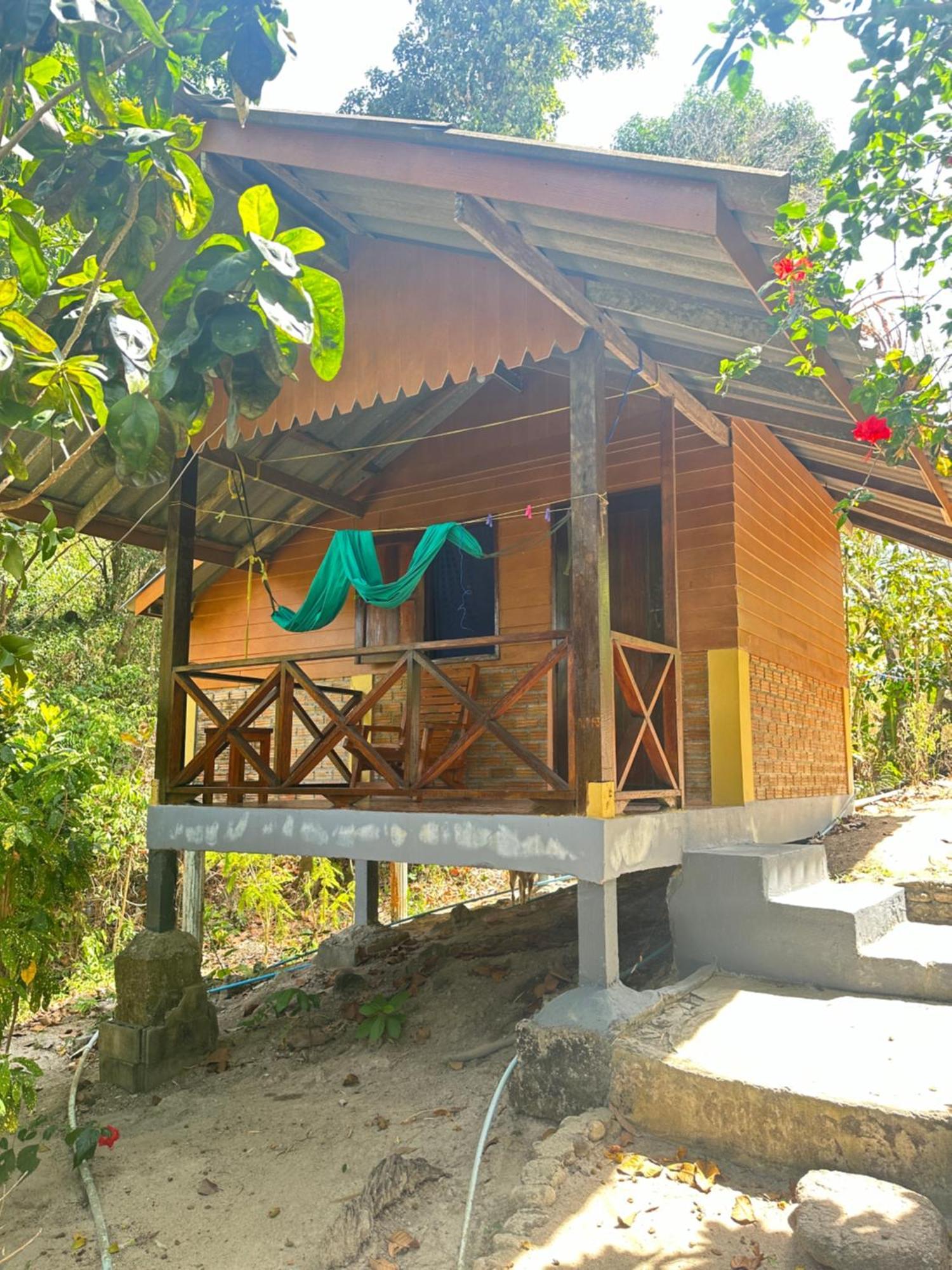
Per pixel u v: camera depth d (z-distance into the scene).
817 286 3.78
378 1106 4.78
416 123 4.36
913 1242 2.72
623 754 7.17
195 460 6.70
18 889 6.08
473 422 7.91
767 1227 3.17
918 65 3.54
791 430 6.09
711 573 6.56
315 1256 3.48
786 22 3.50
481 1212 3.55
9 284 2.21
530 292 4.95
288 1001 6.47
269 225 2.11
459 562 7.94
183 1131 4.90
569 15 17.03
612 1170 3.60
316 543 8.69
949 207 3.73
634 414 7.04
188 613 6.64
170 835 6.27
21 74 2.24
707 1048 3.92
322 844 5.53
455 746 5.13
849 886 5.36
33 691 6.96
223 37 2.34
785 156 19.45
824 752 8.44
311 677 8.57
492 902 10.04
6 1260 3.60
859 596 12.69
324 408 5.58
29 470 6.38
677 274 4.42
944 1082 3.44
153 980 5.85
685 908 5.14
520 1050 4.30
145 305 5.80
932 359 3.89
